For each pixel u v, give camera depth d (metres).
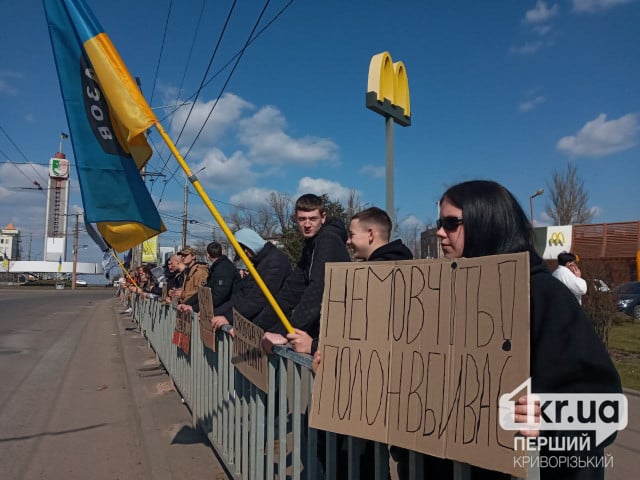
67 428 5.60
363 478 2.34
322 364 2.13
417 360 1.79
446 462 1.83
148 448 4.81
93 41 3.81
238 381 3.67
